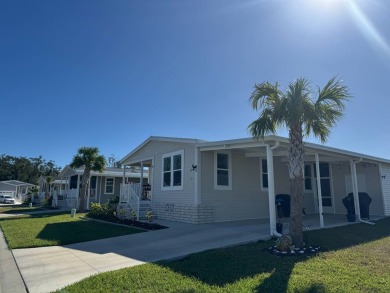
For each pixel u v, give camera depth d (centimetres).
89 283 512
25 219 1638
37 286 510
